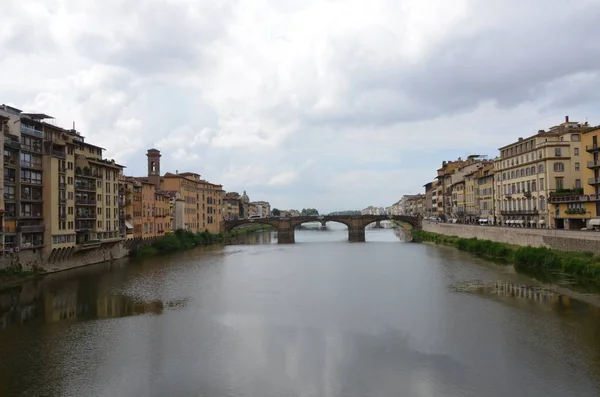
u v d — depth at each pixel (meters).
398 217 181.62
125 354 37.25
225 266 90.94
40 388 31.05
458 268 79.19
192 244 140.38
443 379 31.09
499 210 118.06
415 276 72.81
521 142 103.94
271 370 33.34
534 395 28.45
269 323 45.81
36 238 76.19
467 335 40.12
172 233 135.50
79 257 89.25
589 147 82.00
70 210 84.19
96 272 81.62
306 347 38.22
